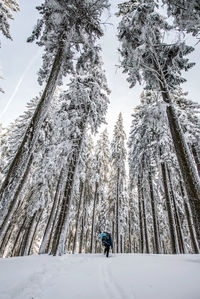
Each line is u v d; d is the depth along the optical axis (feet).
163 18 28.22
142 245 47.39
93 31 26.04
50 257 21.24
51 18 22.13
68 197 28.02
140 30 25.58
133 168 49.98
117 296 8.20
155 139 43.98
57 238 24.99
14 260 17.37
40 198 46.75
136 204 89.10
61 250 23.94
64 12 22.24
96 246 88.02
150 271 12.42
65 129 32.71
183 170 18.54
